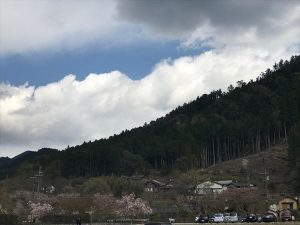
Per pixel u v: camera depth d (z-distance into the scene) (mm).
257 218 100312
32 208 130875
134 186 172125
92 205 130000
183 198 141375
